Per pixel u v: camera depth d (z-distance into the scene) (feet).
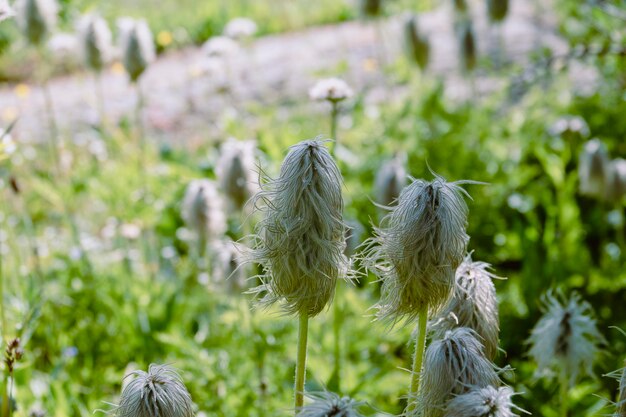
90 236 21.91
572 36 26.18
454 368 6.79
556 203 21.02
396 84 32.81
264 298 7.50
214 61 25.91
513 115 25.86
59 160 26.37
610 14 20.31
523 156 22.90
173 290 17.69
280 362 14.32
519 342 15.89
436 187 6.97
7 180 18.99
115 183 23.24
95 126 26.84
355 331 14.75
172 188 23.20
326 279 7.18
